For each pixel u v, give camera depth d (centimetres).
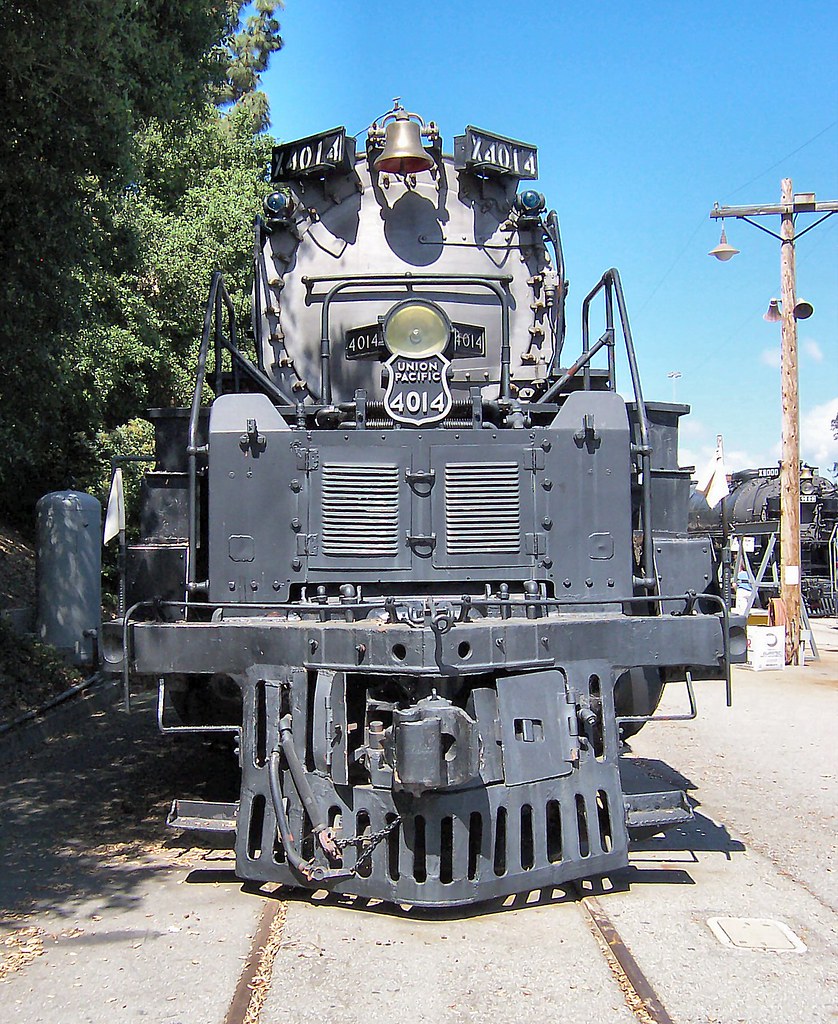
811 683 1517
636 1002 422
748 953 475
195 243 2036
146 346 1911
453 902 500
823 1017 410
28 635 1362
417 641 513
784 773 880
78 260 1052
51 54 845
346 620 581
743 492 2958
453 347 666
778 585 2566
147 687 703
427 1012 414
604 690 568
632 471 676
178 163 2177
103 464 1930
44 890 569
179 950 480
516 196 815
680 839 674
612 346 734
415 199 790
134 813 738
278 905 542
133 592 647
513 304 786
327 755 532
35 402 1131
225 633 573
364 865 524
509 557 624
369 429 640
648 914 527
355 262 775
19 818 725
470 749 509
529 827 626
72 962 467
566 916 527
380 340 717
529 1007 418
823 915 527
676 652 584
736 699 1345
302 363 762
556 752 539
